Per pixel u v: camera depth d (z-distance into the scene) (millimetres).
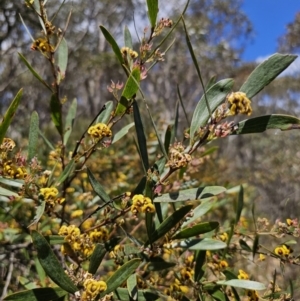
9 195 328
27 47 1551
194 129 322
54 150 457
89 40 3246
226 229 474
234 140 4383
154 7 326
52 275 267
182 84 4301
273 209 3131
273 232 422
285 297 382
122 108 353
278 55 307
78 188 776
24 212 620
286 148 3764
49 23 372
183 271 395
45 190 330
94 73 3805
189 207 319
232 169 3012
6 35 1326
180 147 319
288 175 3230
